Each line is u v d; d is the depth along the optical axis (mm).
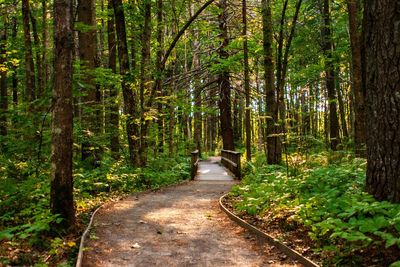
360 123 12969
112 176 12742
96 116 13977
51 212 7289
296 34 22109
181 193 12953
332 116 22094
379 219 5105
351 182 7965
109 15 17281
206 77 24969
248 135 19734
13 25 21781
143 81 15523
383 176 6281
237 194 11773
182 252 6391
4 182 8609
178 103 20406
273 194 9086
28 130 10039
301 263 5637
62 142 7266
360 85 12953
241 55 19672
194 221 8648
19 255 5828
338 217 6336
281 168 14828
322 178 8656
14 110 10242
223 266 5719
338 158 12852
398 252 5047
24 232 6500
